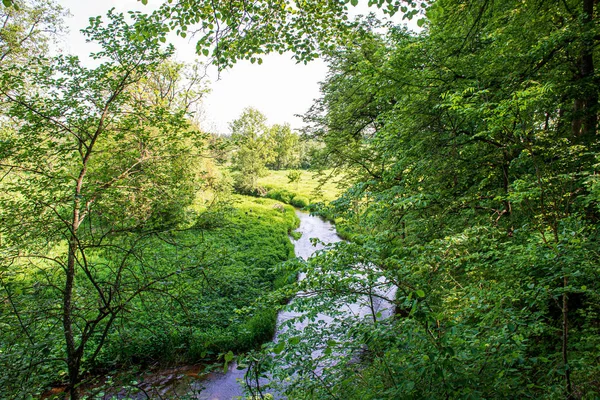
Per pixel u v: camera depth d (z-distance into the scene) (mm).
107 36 4812
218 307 5934
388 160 9391
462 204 7434
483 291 3654
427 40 7125
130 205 5574
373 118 13711
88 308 4945
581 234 3627
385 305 7598
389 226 8297
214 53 4734
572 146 5027
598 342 3943
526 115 4215
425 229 7457
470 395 2473
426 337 2805
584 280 3566
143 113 5547
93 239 5027
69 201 4793
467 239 4223
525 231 4680
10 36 13219
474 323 3799
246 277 6531
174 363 8078
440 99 6613
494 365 2945
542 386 3055
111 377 4492
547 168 4969
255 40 4945
